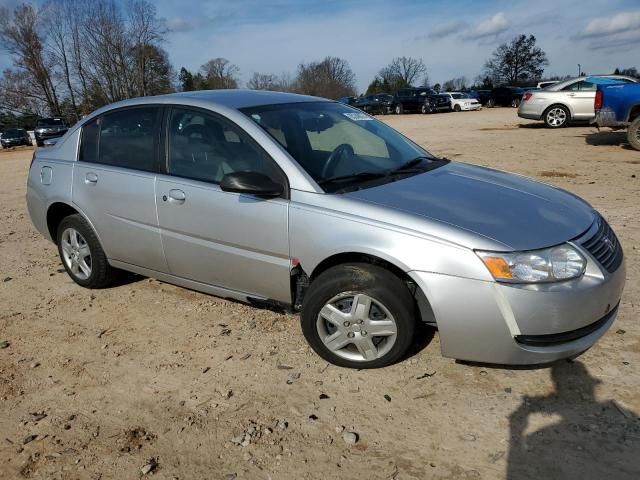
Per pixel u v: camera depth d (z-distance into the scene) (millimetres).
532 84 68250
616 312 3414
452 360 3525
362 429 2973
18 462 2859
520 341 3029
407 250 3115
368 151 4109
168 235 4137
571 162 10422
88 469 2789
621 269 3332
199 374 3564
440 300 3061
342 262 3461
